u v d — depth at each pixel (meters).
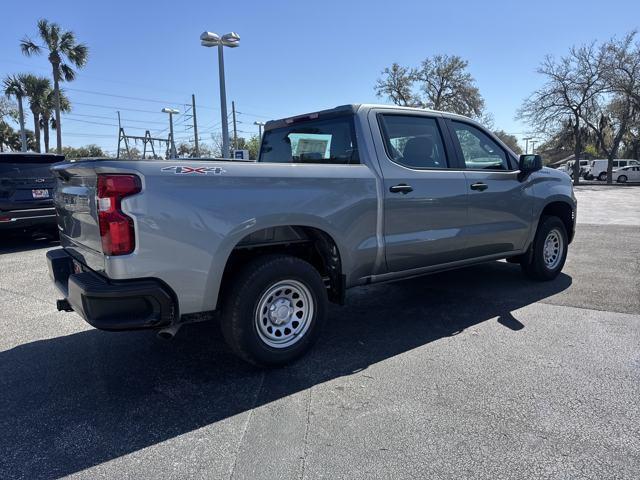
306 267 3.68
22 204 9.21
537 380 3.39
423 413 2.99
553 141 41.19
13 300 5.73
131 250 2.94
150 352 4.06
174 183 3.06
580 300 5.26
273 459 2.56
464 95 44.06
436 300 5.39
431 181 4.45
